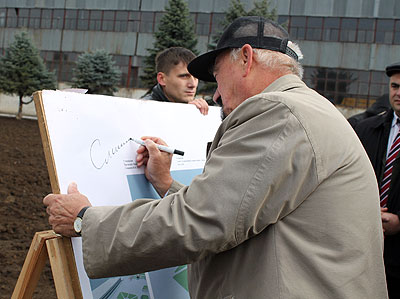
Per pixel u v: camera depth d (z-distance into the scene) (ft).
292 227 4.19
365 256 4.23
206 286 4.64
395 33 76.38
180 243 4.09
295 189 4.06
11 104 79.05
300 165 4.04
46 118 5.06
